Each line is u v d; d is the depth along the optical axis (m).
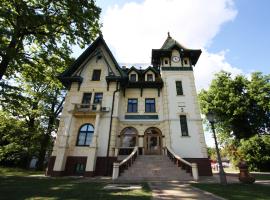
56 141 19.11
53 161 18.30
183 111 21.86
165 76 23.95
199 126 21.02
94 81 22.33
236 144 33.66
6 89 14.92
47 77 19.91
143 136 21.67
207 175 18.73
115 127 19.75
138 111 22.89
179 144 20.23
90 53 24.22
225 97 33.59
